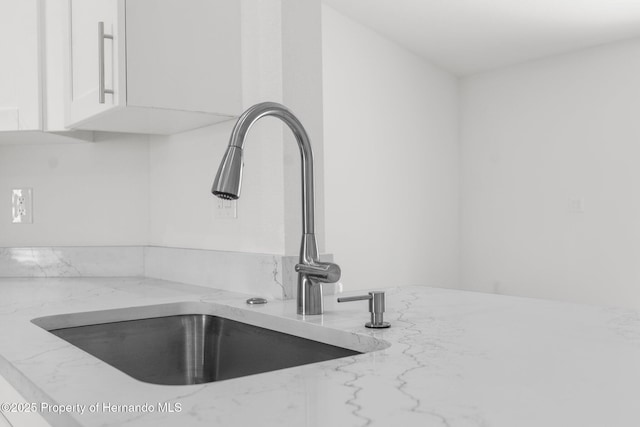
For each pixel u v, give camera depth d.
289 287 1.56
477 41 5.02
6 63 1.95
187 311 1.54
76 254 2.18
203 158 1.89
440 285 5.77
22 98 1.93
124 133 2.21
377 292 1.15
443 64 5.69
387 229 5.32
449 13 4.56
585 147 4.92
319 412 0.65
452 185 5.91
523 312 1.29
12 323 1.24
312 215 1.29
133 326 1.46
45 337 1.10
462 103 5.95
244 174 1.71
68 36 1.84
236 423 0.62
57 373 0.84
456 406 0.66
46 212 2.25
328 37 4.88
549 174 5.17
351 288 5.03
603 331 1.08
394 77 5.39
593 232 4.87
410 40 5.27
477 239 5.81
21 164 2.26
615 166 4.73
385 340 1.02
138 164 2.21
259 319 1.35
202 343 1.55
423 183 5.64
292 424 0.61
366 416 0.63
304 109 1.64
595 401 0.68
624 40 4.66
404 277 5.45
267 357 1.32
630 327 1.12
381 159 5.27
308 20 1.65
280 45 1.59
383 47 5.30
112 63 1.54
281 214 1.58
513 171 5.47
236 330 1.44
